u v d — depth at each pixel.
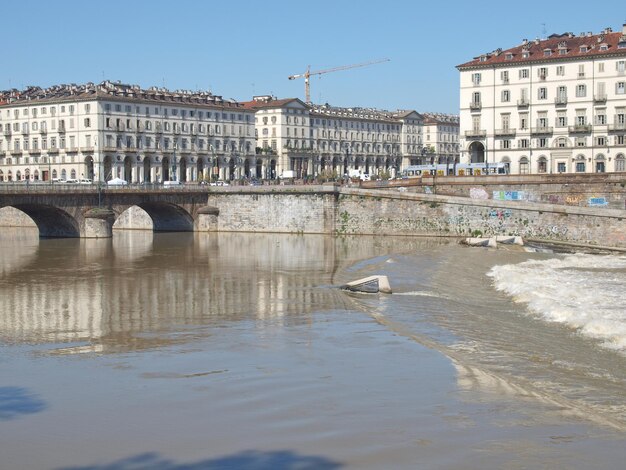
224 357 29.92
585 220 87.75
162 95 189.00
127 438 19.75
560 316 38.88
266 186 114.69
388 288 49.50
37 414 22.06
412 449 18.50
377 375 26.23
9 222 137.88
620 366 28.23
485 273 60.34
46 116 182.50
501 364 28.45
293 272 63.59
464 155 134.88
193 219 119.38
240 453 18.47
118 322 39.75
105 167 177.12
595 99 124.62
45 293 52.03
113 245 94.94
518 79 130.25
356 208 107.25
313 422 20.80
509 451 18.28
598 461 17.66
